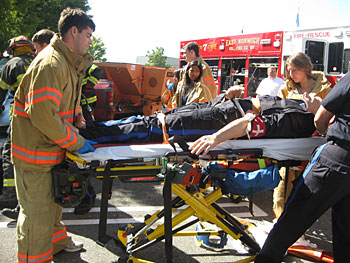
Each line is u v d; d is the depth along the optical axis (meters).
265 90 7.30
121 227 3.11
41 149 2.36
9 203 3.80
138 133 2.64
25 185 2.39
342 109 2.31
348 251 2.53
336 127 2.34
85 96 4.77
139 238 2.93
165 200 2.44
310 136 2.79
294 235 2.47
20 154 2.37
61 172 2.42
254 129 2.54
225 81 10.38
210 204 2.83
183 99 4.79
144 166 2.54
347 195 2.39
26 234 2.39
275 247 2.48
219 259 3.10
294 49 8.43
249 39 9.48
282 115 2.64
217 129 2.65
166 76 8.41
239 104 2.72
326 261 3.07
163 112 2.83
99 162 2.46
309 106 2.90
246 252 3.19
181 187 2.65
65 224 3.79
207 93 4.57
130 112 8.73
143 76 8.56
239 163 2.58
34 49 4.26
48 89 2.18
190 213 2.72
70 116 2.50
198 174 2.53
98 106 6.99
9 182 3.77
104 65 8.34
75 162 2.41
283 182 3.46
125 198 4.66
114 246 3.30
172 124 2.63
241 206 4.46
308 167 2.48
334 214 2.53
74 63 2.40
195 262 3.04
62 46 2.32
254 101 2.80
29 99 2.20
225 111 2.66
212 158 2.55
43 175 2.41
